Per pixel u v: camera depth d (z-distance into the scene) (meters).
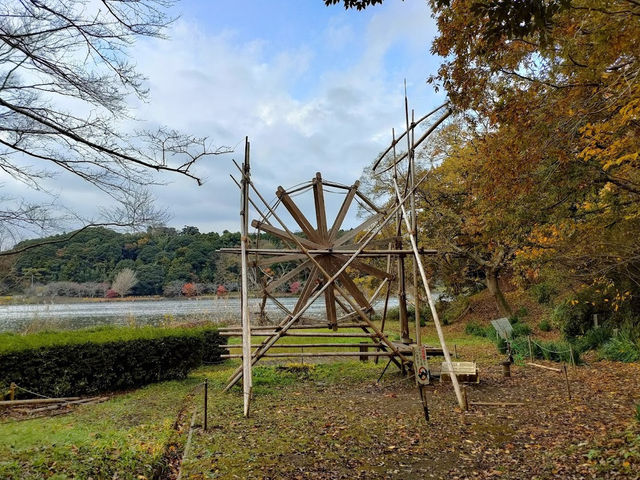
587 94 8.53
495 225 13.95
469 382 10.64
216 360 16.14
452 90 8.80
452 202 22.34
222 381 11.88
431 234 24.92
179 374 12.66
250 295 19.27
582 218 13.16
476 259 25.14
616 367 12.45
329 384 11.14
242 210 10.43
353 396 9.62
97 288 39.19
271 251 11.10
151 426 7.16
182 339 12.66
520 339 16.28
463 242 25.42
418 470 5.30
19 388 9.86
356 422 7.39
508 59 8.26
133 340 11.63
